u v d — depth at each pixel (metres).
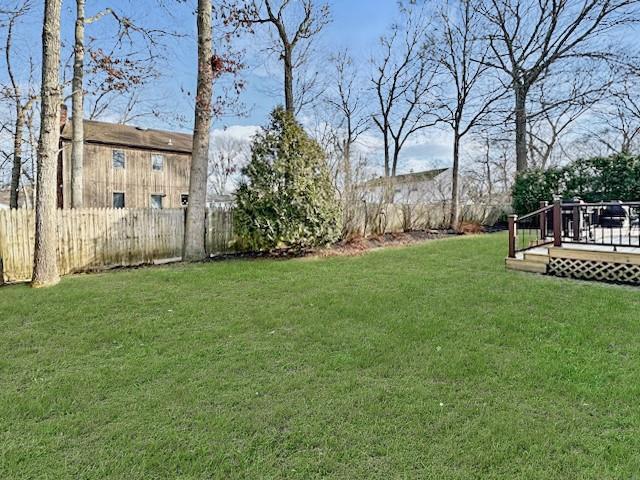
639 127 19.67
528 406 2.49
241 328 4.14
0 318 4.56
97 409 2.54
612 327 3.89
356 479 1.88
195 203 9.23
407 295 5.30
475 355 3.29
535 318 4.22
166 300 5.30
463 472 1.91
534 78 16.69
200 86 9.22
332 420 2.38
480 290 5.50
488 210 17.66
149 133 24.84
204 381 2.93
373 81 21.92
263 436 2.23
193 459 2.04
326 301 5.07
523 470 1.92
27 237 7.41
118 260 8.62
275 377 2.98
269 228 9.14
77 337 3.92
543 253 6.87
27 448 2.14
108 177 21.23
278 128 9.50
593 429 2.24
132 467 1.99
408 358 3.27
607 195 14.17
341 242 11.20
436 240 12.74
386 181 14.04
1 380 3.00
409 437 2.20
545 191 15.55
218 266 7.88
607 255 6.02
